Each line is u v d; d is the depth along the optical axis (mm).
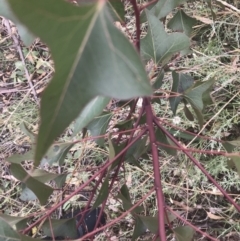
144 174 861
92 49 201
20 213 896
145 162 876
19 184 936
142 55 472
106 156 914
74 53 201
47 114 199
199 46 966
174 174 851
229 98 890
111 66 199
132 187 859
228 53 944
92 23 203
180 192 849
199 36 983
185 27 645
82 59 201
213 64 906
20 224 456
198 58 917
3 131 1017
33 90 1029
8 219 453
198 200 852
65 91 200
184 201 845
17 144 992
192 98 506
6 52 1121
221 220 822
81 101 201
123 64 197
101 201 448
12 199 917
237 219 812
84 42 202
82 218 547
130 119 549
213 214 826
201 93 500
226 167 817
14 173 430
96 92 200
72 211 854
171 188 847
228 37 960
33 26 198
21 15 197
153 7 574
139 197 854
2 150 994
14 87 1084
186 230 474
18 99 1064
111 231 838
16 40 1050
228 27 962
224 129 859
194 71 912
